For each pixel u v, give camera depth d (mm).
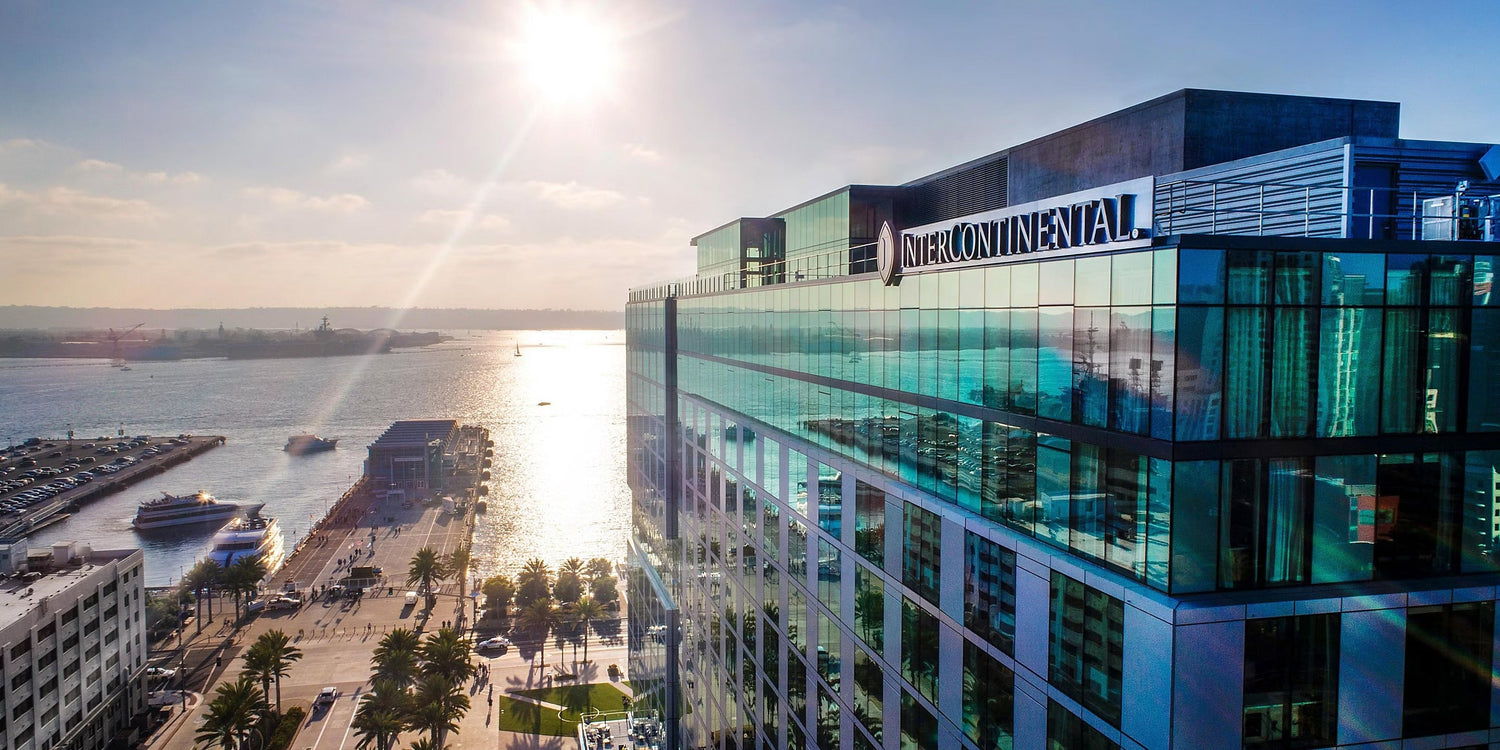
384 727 95438
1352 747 23422
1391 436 23922
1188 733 21828
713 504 64750
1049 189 46344
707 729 66938
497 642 145875
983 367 30891
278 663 110750
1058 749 26578
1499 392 24922
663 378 78812
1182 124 37281
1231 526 22562
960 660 32125
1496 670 24672
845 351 42312
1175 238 21781
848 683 41594
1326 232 26828
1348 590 23500
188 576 172375
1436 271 24094
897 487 36719
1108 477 24516
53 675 101625
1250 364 22516
